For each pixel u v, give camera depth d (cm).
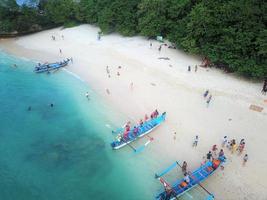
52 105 4609
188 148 3484
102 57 5975
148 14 6328
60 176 3309
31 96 4938
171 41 5844
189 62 5391
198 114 4034
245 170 3103
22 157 3612
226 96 4341
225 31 4797
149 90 4688
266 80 4428
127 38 6794
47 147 3762
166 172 3203
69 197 3058
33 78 5528
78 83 5206
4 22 7688
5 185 3219
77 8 7875
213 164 3098
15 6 7938
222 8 4931
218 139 3562
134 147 3606
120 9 6825
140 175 3241
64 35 7475
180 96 4459
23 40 7519
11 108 4609
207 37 5219
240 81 4681
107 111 4353
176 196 2870
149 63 5453
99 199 3020
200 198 2886
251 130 3647
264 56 4428
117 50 6153
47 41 7225
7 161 3559
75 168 3409
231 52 4738
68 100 4756
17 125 4216
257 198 2809
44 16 8156
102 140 3819
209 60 5184
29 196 3084
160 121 3878
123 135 3650
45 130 4088
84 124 4156
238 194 2875
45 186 3197
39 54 6550
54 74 5603
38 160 3553
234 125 3766
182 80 4834
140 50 6038
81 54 6253
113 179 3234
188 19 5544
